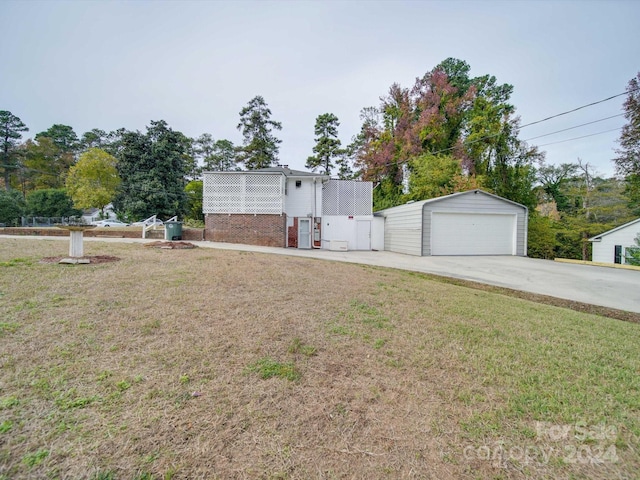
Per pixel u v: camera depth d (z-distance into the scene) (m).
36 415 1.74
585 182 28.89
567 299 6.46
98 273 5.03
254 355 2.64
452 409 2.04
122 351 2.57
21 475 1.37
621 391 2.38
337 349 2.88
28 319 3.06
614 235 17.72
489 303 5.05
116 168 28.52
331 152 33.97
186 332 3.03
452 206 14.30
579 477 1.54
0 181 39.94
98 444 1.55
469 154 23.89
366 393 2.18
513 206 15.03
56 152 43.47
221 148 43.06
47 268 5.16
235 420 1.80
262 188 14.04
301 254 11.52
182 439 1.63
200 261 6.77
